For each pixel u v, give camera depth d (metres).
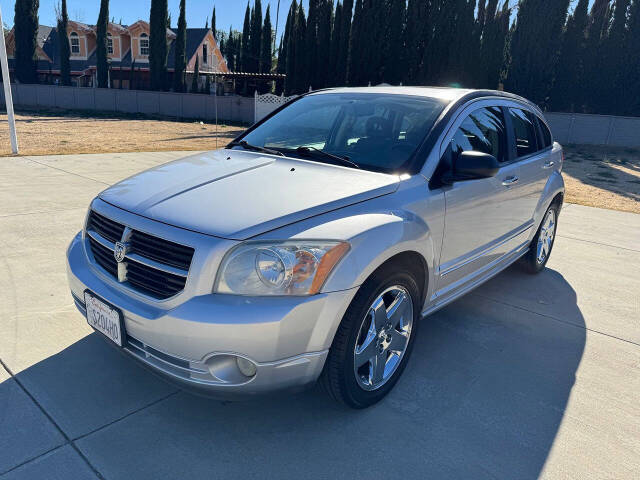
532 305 4.31
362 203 2.62
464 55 23.66
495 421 2.72
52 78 48.16
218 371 2.25
